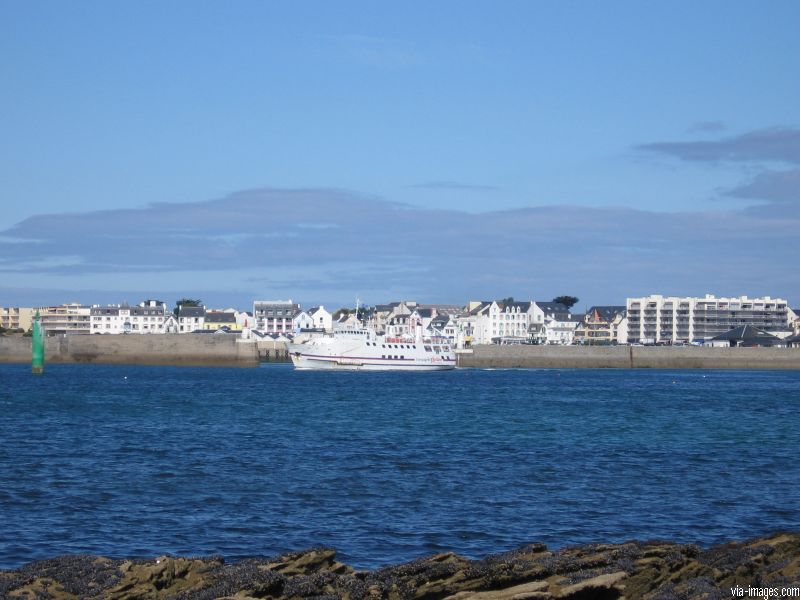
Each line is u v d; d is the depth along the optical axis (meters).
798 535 32.91
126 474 56.34
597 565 30.80
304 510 46.44
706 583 29.67
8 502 47.91
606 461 63.28
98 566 31.98
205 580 31.20
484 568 30.14
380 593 29.91
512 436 78.44
